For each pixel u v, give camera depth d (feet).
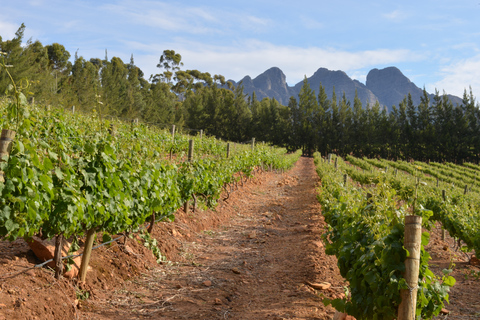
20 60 77.77
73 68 186.29
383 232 10.54
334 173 50.06
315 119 242.58
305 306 13.88
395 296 9.15
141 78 261.65
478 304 16.19
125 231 17.37
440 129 227.40
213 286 16.25
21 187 9.56
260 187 58.54
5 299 10.02
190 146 28.02
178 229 24.08
